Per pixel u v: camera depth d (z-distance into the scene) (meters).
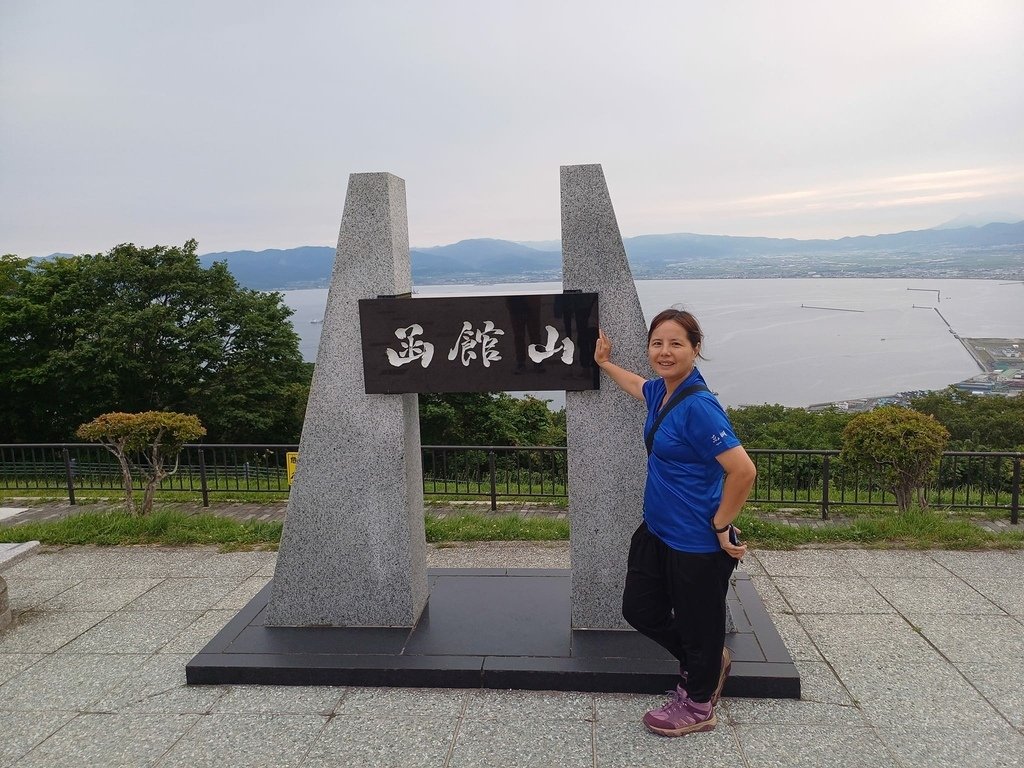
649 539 2.89
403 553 3.72
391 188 3.56
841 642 3.71
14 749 2.96
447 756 2.80
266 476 10.41
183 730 3.05
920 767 2.65
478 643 3.53
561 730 2.95
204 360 21.53
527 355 3.46
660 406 2.88
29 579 5.12
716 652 2.81
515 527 5.98
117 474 11.22
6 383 21.22
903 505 7.54
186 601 4.62
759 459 10.31
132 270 21.33
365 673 3.34
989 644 3.65
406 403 3.71
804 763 2.69
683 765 2.70
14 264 26.42
